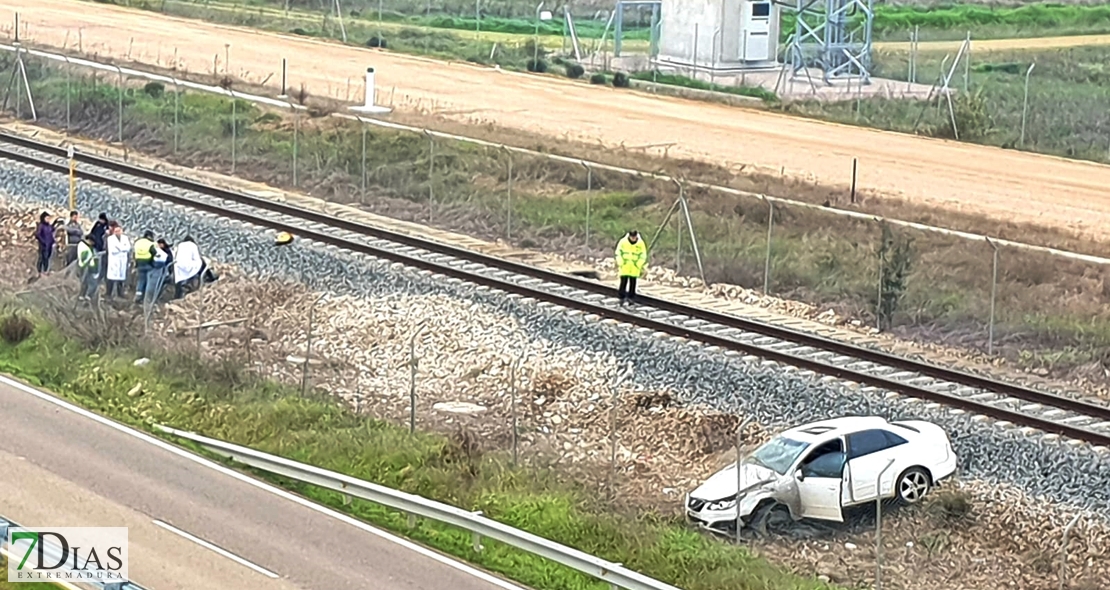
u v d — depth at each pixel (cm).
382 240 3688
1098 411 2609
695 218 3962
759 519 2345
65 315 3225
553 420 2736
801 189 4303
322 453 2527
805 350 2950
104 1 7712
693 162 4578
